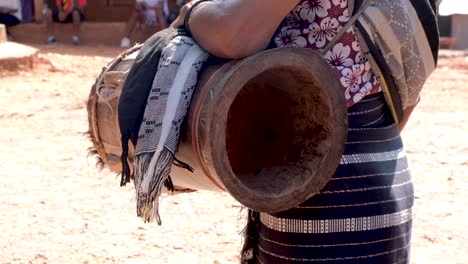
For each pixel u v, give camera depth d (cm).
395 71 250
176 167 253
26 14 2217
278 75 243
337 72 240
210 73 233
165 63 238
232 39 225
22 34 2184
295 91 243
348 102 241
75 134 870
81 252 503
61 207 596
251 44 226
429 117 995
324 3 238
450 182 672
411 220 260
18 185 657
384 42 246
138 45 277
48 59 1515
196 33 236
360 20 242
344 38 241
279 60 223
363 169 243
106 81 269
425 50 263
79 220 565
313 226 242
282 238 247
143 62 243
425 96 1181
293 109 247
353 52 243
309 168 236
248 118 259
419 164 734
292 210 244
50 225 554
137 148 235
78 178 680
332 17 239
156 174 228
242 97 259
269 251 252
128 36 2097
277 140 251
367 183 243
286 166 242
